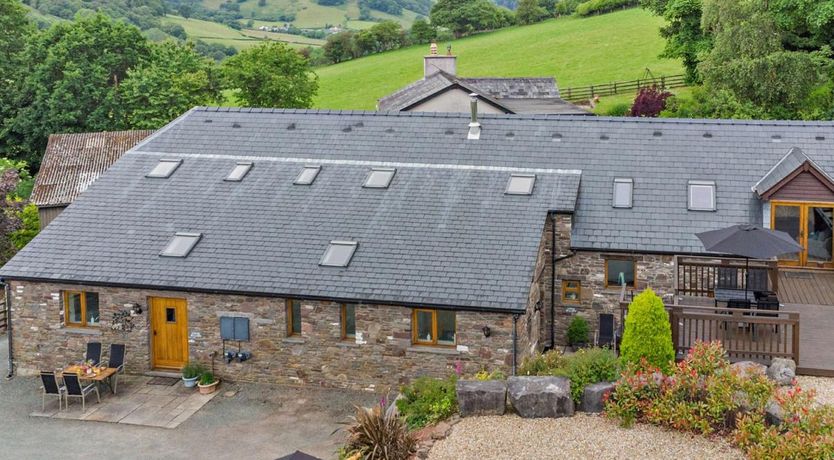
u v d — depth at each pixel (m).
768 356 19.69
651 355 18.34
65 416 22.17
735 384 16.09
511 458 15.68
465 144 28.56
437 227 24.62
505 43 94.31
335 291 22.64
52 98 61.06
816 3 45.38
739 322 20.09
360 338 22.84
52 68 62.69
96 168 47.09
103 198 27.72
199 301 23.84
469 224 24.61
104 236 25.91
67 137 49.06
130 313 24.41
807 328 21.83
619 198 26.33
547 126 29.05
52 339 25.06
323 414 21.80
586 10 101.50
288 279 23.28
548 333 25.95
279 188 27.31
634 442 15.90
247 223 25.78
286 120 30.78
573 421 17.08
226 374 24.05
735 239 20.58
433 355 22.36
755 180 26.34
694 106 50.44
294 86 60.44
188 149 29.89
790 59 44.28
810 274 25.75
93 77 62.09
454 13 104.12
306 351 23.33
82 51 63.38
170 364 24.73
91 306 25.16
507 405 17.97
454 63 54.09
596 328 25.56
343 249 24.08
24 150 63.62
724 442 15.63
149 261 24.64
